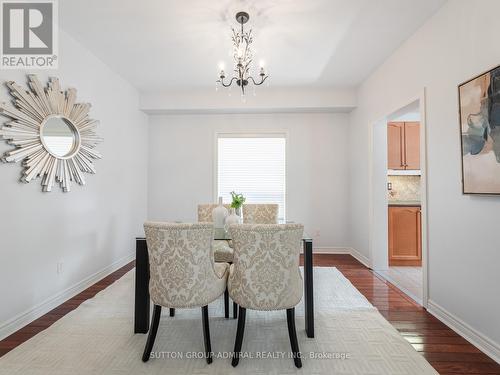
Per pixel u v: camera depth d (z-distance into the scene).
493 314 1.69
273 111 4.29
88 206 2.88
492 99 1.64
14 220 2.01
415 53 2.52
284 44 2.77
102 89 3.14
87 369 1.58
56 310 2.33
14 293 2.01
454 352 1.75
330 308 2.37
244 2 2.12
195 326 2.08
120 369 1.58
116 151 3.46
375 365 1.62
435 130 2.23
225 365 1.63
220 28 2.48
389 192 4.35
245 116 4.43
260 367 1.61
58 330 2.00
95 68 3.00
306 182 4.40
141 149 4.22
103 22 2.38
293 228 1.59
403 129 3.96
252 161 4.44
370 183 3.53
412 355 1.71
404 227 3.65
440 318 2.17
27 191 2.12
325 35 2.60
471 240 1.85
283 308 1.63
